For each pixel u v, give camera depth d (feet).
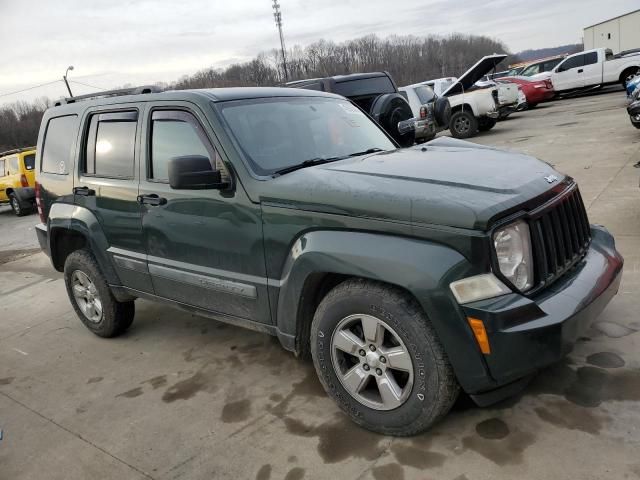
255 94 11.89
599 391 9.35
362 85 34.78
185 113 11.18
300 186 9.28
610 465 7.64
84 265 14.20
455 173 9.05
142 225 12.05
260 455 9.00
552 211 8.66
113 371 12.96
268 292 9.98
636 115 31.91
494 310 7.48
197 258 11.09
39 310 18.57
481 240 7.51
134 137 12.24
